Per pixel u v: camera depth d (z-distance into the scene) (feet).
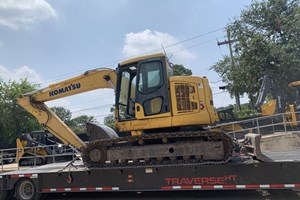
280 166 25.05
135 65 30.55
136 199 30.12
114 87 35.83
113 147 29.09
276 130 67.82
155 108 29.01
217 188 26.04
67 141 39.27
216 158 26.14
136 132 30.04
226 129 67.82
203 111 29.07
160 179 27.50
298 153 32.81
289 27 100.07
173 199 29.01
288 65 92.02
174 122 28.35
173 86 28.94
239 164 25.81
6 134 123.54
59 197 33.45
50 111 39.93
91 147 29.60
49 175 31.35
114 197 31.65
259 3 106.63
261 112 69.87
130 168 28.25
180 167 27.04
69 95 38.04
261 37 95.40
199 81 29.86
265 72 93.30
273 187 24.97
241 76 99.09
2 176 32.99
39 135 74.79
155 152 27.61
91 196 32.96
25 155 70.54
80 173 30.19
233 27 108.88
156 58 29.60
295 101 74.28
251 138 27.48
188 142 27.02
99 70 36.70
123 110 30.60
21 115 126.00
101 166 28.94
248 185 25.46
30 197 31.71
